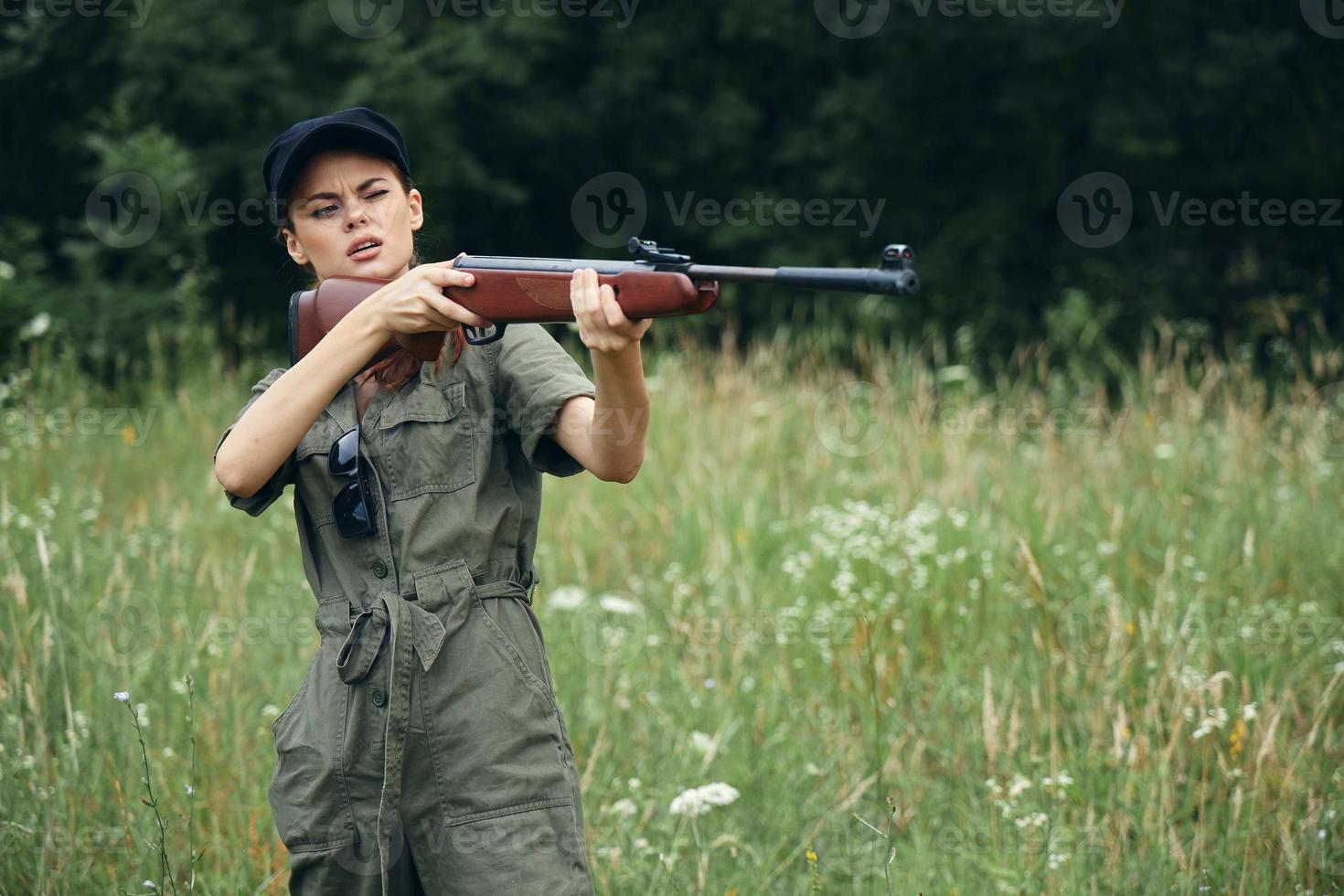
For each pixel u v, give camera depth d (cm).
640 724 379
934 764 366
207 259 1134
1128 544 496
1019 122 1180
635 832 317
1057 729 365
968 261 1185
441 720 202
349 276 223
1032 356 1107
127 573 445
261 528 559
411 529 205
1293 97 1125
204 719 357
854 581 475
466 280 199
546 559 525
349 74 1164
